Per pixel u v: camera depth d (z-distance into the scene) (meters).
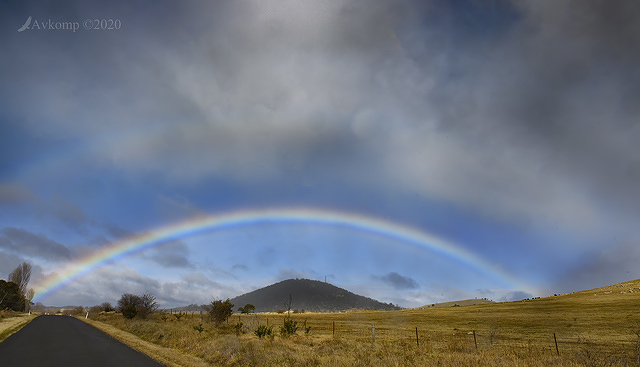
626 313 50.97
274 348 18.09
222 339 20.53
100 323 48.66
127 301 55.28
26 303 109.62
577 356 14.45
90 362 14.18
